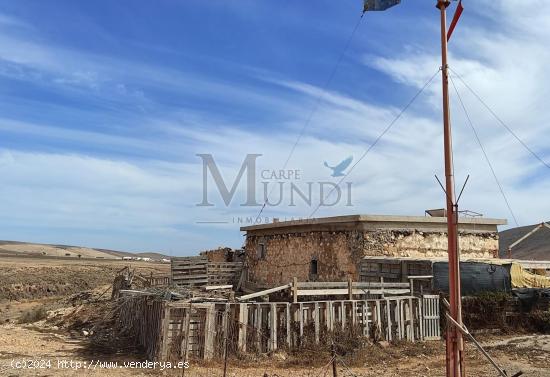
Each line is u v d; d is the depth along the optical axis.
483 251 24.23
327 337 15.93
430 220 23.28
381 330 17.12
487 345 16.86
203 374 13.30
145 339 17.89
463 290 19.44
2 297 54.22
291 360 14.91
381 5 10.22
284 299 17.58
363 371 13.98
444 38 8.65
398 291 18.50
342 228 23.59
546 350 15.77
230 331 15.18
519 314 19.25
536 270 22.39
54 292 58.28
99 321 25.09
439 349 16.70
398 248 22.72
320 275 24.58
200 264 29.75
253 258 30.58
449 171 8.42
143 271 70.75
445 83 8.57
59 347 18.47
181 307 14.99
